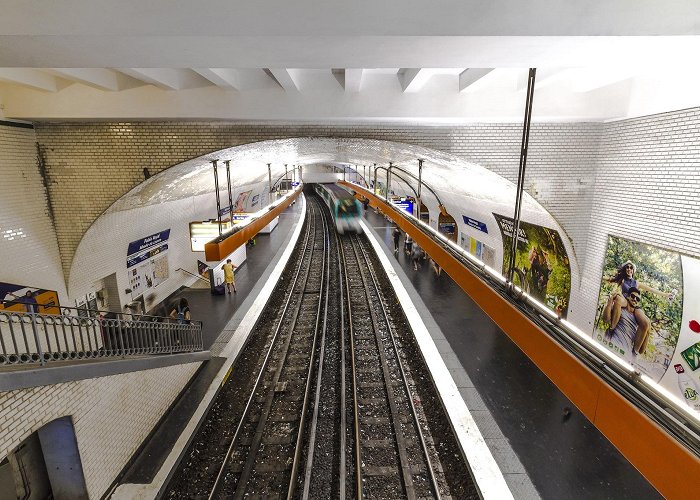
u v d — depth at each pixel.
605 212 6.95
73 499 4.77
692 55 3.90
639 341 6.11
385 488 5.46
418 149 8.11
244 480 5.60
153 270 11.02
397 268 15.08
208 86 6.55
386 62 3.19
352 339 9.66
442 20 2.38
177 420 6.57
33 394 3.95
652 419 1.92
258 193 21.59
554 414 6.43
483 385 7.22
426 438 6.29
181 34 2.44
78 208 7.48
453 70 6.03
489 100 6.64
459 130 7.65
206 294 12.81
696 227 5.07
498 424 6.18
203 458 6.07
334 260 18.77
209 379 7.81
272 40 2.58
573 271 7.75
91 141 7.30
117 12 2.25
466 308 11.01
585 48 2.79
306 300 13.11
